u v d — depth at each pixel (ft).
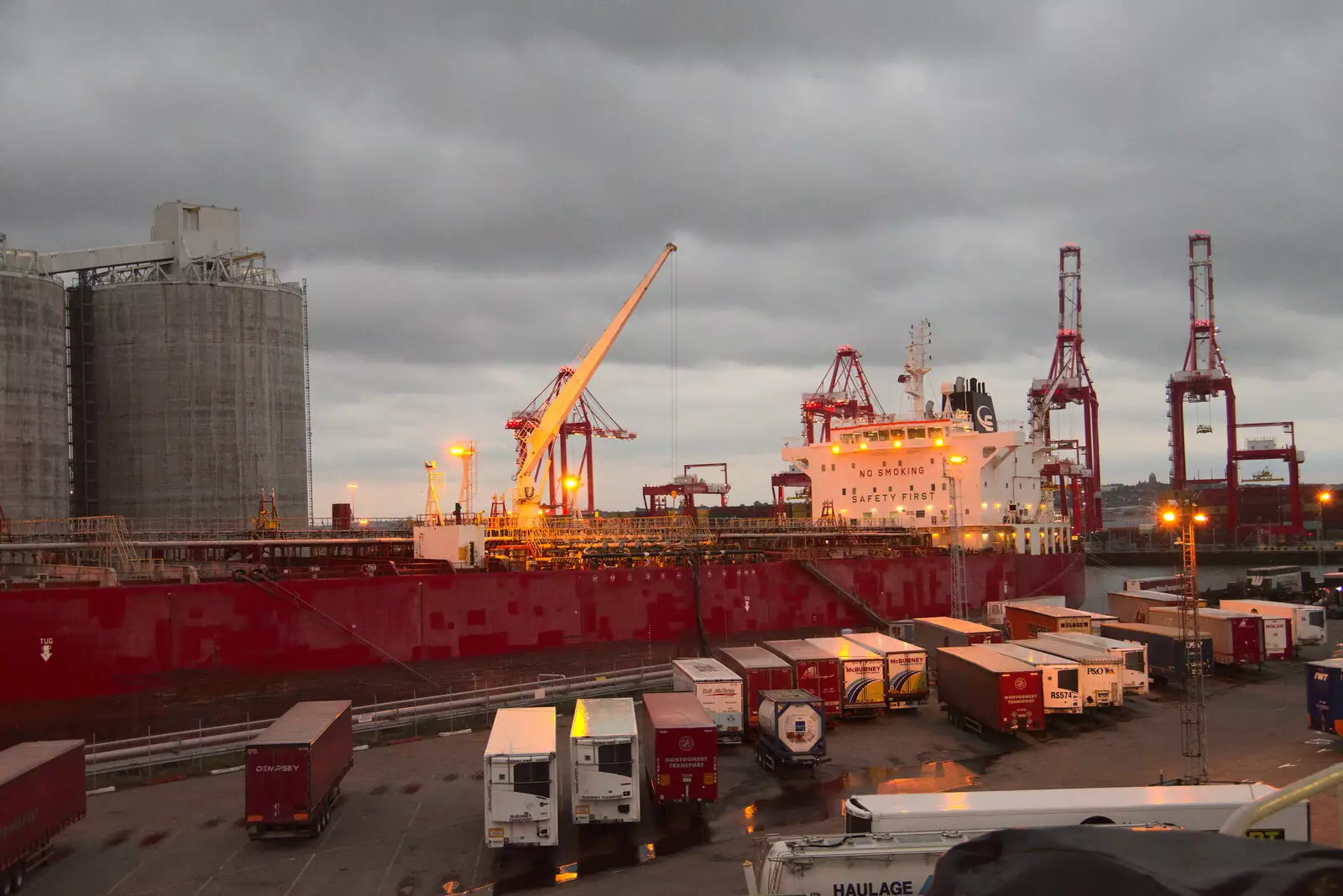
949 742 134.21
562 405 240.12
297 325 316.81
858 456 280.31
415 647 159.02
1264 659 189.57
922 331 281.54
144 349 294.87
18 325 265.75
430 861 90.27
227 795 111.65
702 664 143.84
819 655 144.97
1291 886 16.98
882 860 65.72
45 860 89.61
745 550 212.23
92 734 131.54
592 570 179.63
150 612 137.39
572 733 95.50
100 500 300.81
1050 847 20.02
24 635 128.57
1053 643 161.99
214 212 311.27
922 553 248.73
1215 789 76.74
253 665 144.56
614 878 85.30
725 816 102.42
